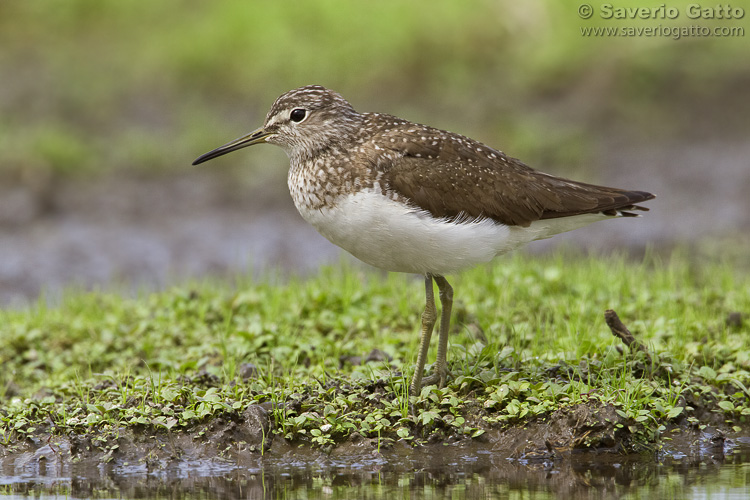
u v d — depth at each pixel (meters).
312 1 30.14
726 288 14.20
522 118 25.98
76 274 18.31
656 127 25.88
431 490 8.94
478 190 10.05
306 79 28.28
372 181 9.86
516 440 9.79
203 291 14.91
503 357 10.77
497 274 14.34
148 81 29.12
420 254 9.93
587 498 8.63
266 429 9.93
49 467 9.80
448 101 27.27
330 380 10.71
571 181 10.60
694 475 9.20
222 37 29.81
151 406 10.30
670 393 10.12
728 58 27.36
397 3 30.12
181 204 22.69
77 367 12.31
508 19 29.03
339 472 9.49
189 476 9.52
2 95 27.83
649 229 20.06
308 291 14.06
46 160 23.66
